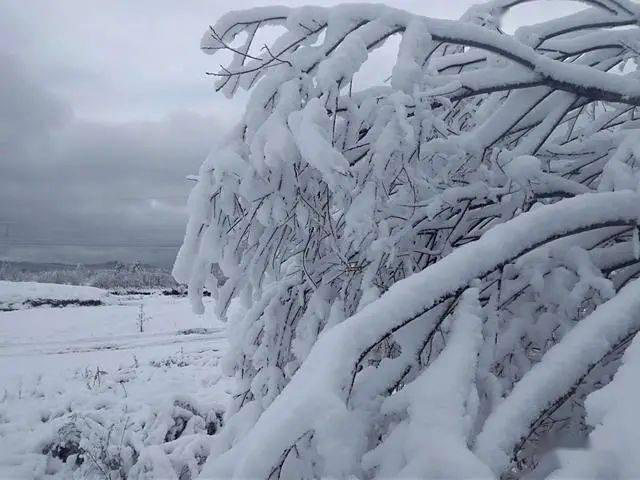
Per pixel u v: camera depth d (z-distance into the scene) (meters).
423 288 1.69
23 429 7.13
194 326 23.27
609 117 3.42
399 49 2.58
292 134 2.30
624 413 1.28
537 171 2.67
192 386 9.90
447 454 1.35
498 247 1.80
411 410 1.54
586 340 1.65
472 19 3.31
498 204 2.98
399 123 2.36
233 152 2.53
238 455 1.40
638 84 2.65
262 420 1.43
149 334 21.02
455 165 2.81
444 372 1.62
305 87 2.56
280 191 2.51
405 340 1.84
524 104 2.79
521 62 2.63
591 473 1.22
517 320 2.55
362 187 2.54
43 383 10.73
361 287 2.47
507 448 1.47
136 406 8.17
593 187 3.42
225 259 2.76
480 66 3.35
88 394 9.28
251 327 2.95
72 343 18.81
